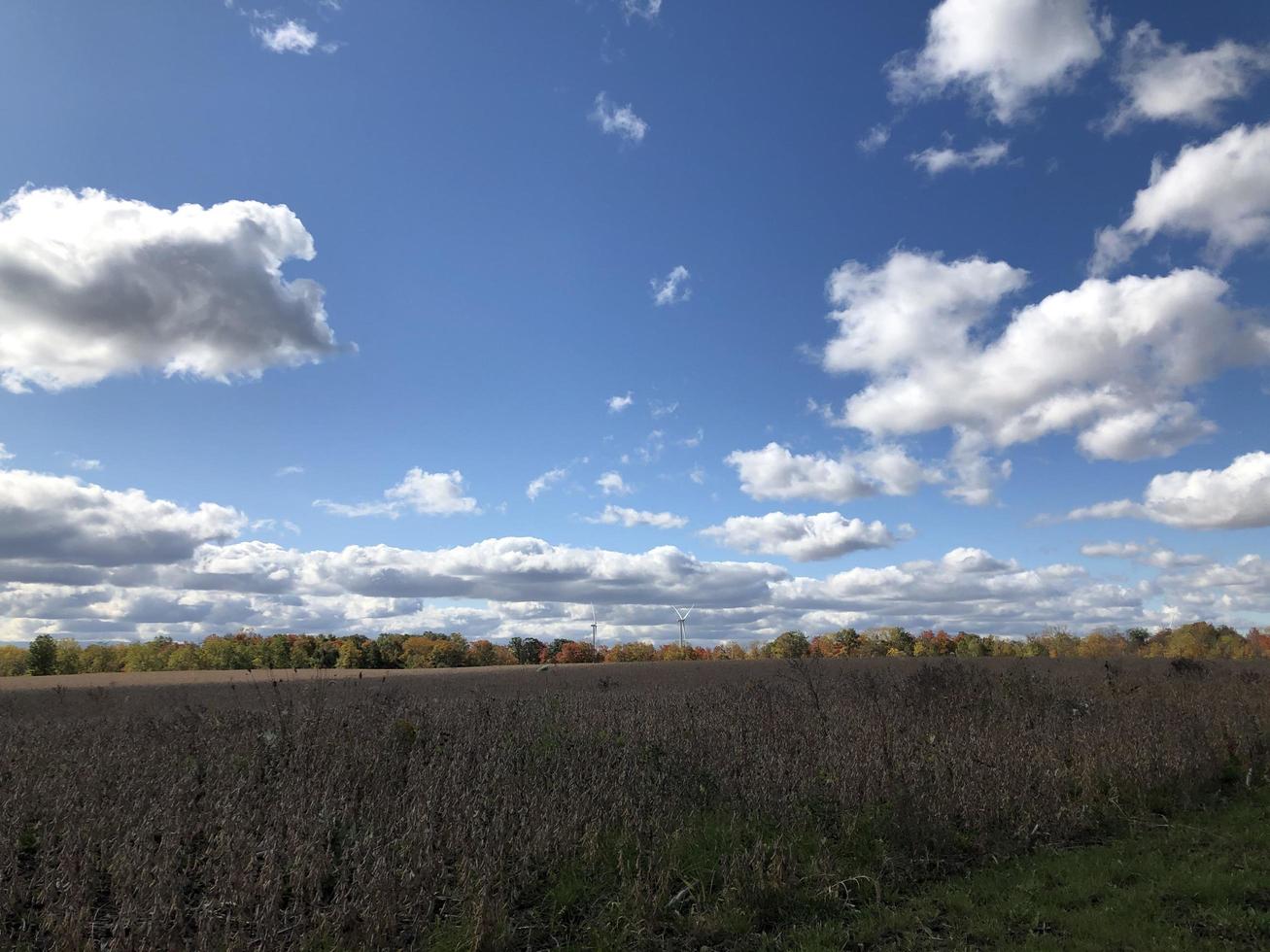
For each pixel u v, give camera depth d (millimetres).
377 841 7637
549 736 12117
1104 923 6637
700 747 11391
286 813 8195
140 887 6688
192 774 9844
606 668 53406
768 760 10570
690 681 30766
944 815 9008
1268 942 6191
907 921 6848
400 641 101688
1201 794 11094
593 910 7141
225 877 6965
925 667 19922
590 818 8688
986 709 15984
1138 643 103562
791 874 7695
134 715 16016
